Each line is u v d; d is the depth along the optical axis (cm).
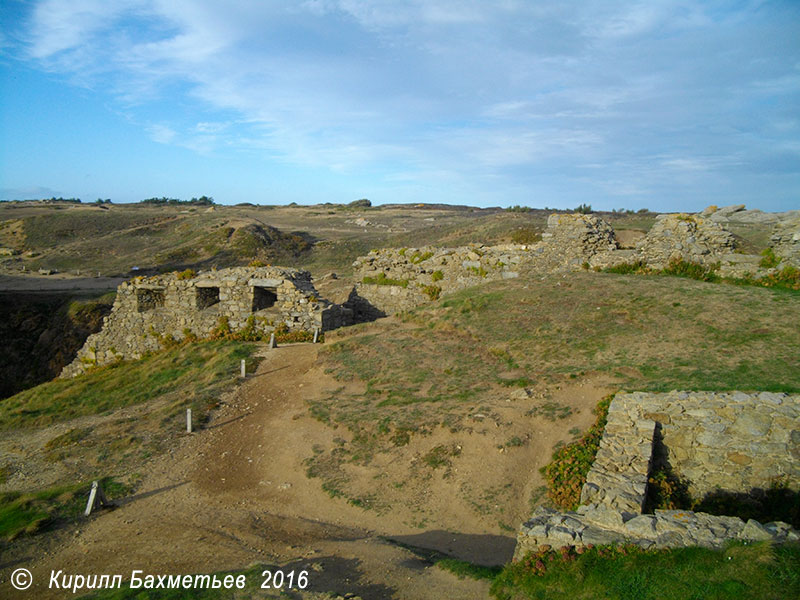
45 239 8162
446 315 1950
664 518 771
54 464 1420
